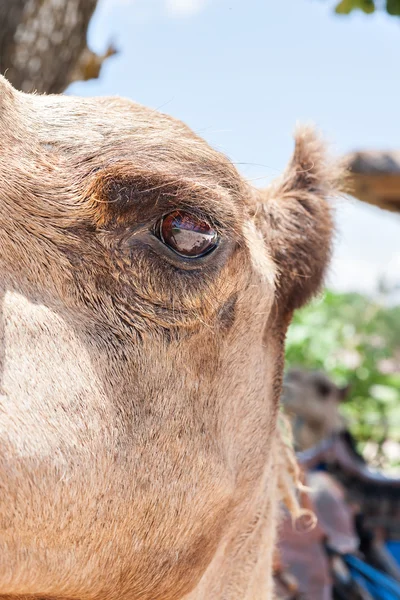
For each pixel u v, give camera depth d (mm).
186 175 711
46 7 1308
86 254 683
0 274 652
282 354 924
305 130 966
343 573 1532
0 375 622
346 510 1528
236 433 829
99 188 685
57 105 735
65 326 665
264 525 922
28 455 615
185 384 741
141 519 706
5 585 630
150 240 698
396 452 2996
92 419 657
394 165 2277
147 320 703
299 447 1849
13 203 670
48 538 638
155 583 738
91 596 697
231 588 885
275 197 932
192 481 747
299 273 922
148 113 761
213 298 727
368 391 2801
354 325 2844
